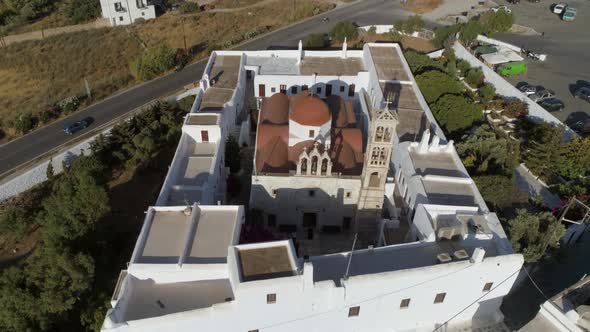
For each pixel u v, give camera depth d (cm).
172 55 8212
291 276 3086
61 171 6050
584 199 4831
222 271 3353
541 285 4175
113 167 5962
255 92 6619
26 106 7394
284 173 4625
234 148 5362
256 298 3066
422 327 3772
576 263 4403
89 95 7262
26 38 9881
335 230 4975
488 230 3769
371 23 9900
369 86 6444
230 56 7100
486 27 8975
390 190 4762
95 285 4288
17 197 5547
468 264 3409
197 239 3581
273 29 9769
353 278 3250
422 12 10400
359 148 4988
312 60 7062
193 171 4669
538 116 6600
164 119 6450
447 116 6078
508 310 3950
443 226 3750
